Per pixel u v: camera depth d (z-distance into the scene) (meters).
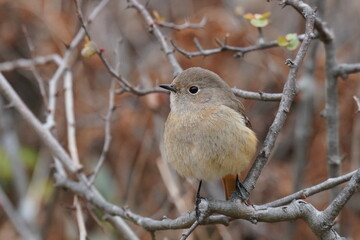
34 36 13.30
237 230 12.20
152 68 12.69
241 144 7.53
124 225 9.26
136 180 12.24
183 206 11.03
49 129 9.66
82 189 8.98
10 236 12.60
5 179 13.11
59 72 10.34
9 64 11.62
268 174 12.40
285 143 12.77
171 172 11.67
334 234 6.45
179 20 12.59
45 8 13.01
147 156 12.45
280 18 12.98
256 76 12.40
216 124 7.58
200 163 7.63
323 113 9.36
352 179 6.23
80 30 10.95
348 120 12.18
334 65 9.12
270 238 12.28
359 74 11.98
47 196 12.12
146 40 13.13
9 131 12.55
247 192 6.69
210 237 11.98
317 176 12.34
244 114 8.03
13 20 13.20
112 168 12.56
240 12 9.82
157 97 11.76
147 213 12.26
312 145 12.36
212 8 12.59
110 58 12.99
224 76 12.14
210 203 6.67
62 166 10.16
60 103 12.59
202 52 8.62
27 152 12.83
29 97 13.95
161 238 11.63
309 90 11.31
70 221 11.85
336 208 6.31
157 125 11.88
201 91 7.90
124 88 8.97
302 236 11.95
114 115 12.63
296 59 6.72
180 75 8.11
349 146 12.33
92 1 13.17
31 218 11.58
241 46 12.09
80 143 12.65
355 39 12.92
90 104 12.79
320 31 8.78
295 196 7.02
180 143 7.74
